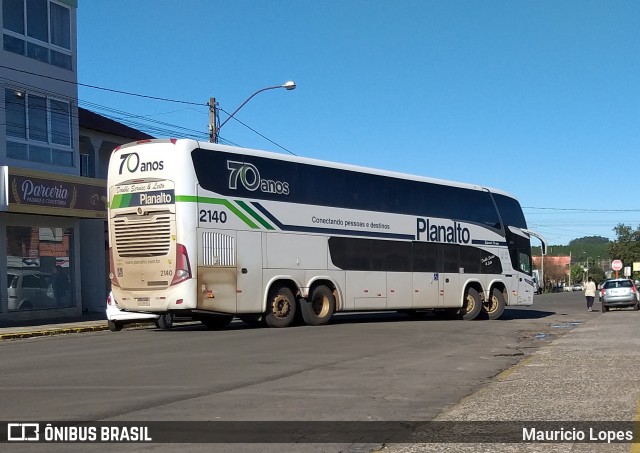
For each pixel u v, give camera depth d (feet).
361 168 70.23
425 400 28.78
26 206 71.97
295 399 28.91
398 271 72.13
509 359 42.22
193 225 55.42
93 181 82.02
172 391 30.71
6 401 28.48
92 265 92.94
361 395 29.86
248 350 46.03
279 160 62.90
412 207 74.49
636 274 270.05
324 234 65.67
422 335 57.31
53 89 79.51
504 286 84.33
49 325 70.13
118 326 66.69
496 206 85.40
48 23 79.46
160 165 56.08
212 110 83.82
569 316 90.33
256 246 59.98
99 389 31.24
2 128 72.43
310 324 65.10
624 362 38.04
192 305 55.01
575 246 469.57
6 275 74.49
